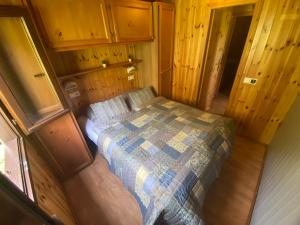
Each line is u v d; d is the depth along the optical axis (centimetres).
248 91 243
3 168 107
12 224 40
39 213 52
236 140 269
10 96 125
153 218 116
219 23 282
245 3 203
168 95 353
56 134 182
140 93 285
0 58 123
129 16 207
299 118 147
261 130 252
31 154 143
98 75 245
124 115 240
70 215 154
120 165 167
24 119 139
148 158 156
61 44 156
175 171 139
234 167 214
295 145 126
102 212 170
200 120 212
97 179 208
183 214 119
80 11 160
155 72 290
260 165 216
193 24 267
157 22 244
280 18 184
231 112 275
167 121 215
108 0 178
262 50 209
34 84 148
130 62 270
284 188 104
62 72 203
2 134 133
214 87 373
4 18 117
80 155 216
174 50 312
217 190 184
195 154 156
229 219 156
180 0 262
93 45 183
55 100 168
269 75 215
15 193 43
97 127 214
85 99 242
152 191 130
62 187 196
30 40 131
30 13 128
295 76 196
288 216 77
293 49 188
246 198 175
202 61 283
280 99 217
